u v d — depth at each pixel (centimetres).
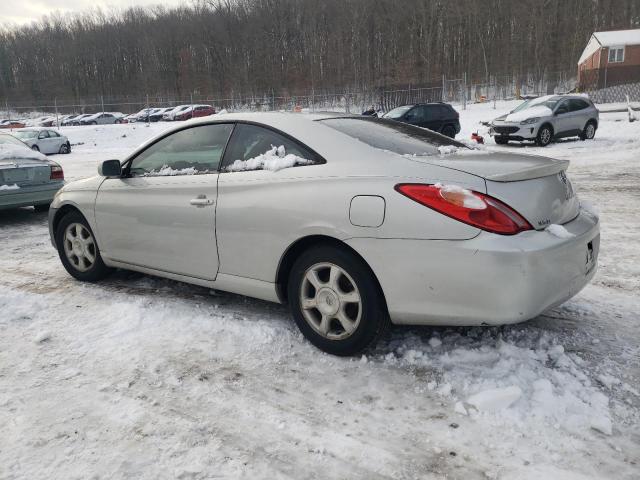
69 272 482
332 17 7231
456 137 2181
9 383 296
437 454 232
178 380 297
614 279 455
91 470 225
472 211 265
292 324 366
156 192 397
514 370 294
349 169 307
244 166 353
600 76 4188
